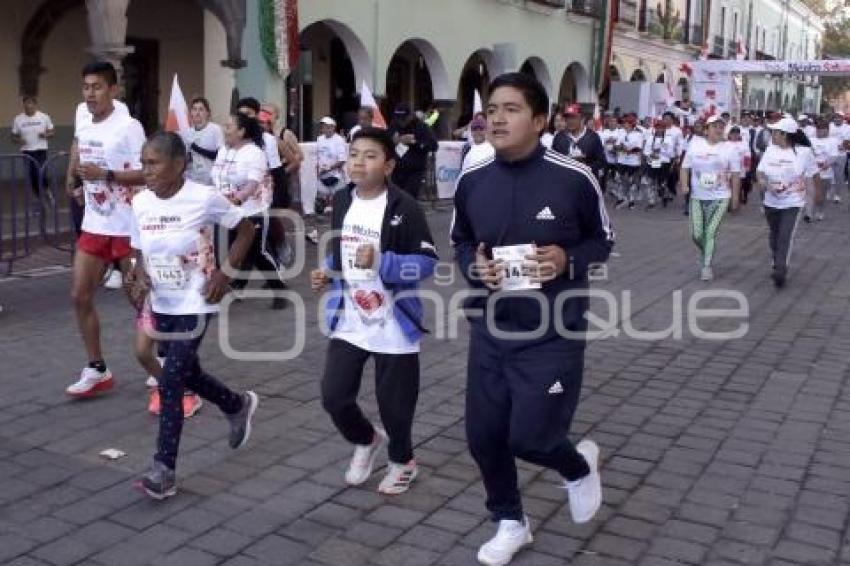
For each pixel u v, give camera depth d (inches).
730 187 394.6
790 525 161.2
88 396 220.1
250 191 301.6
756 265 445.7
